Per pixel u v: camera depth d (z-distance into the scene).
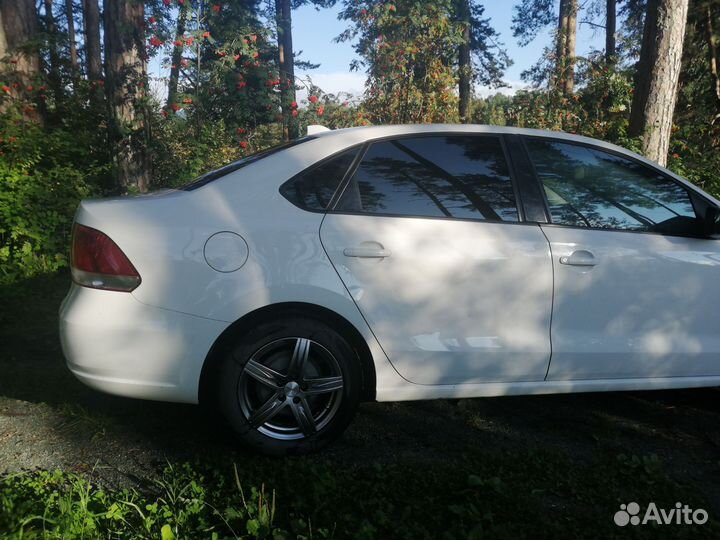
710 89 14.73
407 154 3.40
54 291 6.01
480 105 19.27
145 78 8.52
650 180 3.73
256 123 9.98
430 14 10.15
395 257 3.18
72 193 7.05
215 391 3.03
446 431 3.59
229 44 9.26
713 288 3.68
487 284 3.30
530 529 2.51
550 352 3.40
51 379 4.08
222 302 2.98
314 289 3.07
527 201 3.46
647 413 3.95
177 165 9.09
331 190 3.23
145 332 2.93
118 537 2.35
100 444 3.22
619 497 2.81
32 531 2.26
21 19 9.56
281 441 3.11
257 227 3.07
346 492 2.72
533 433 3.59
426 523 2.55
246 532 2.42
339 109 10.57
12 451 3.10
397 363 3.25
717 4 14.64
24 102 8.51
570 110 11.69
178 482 2.76
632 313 3.54
